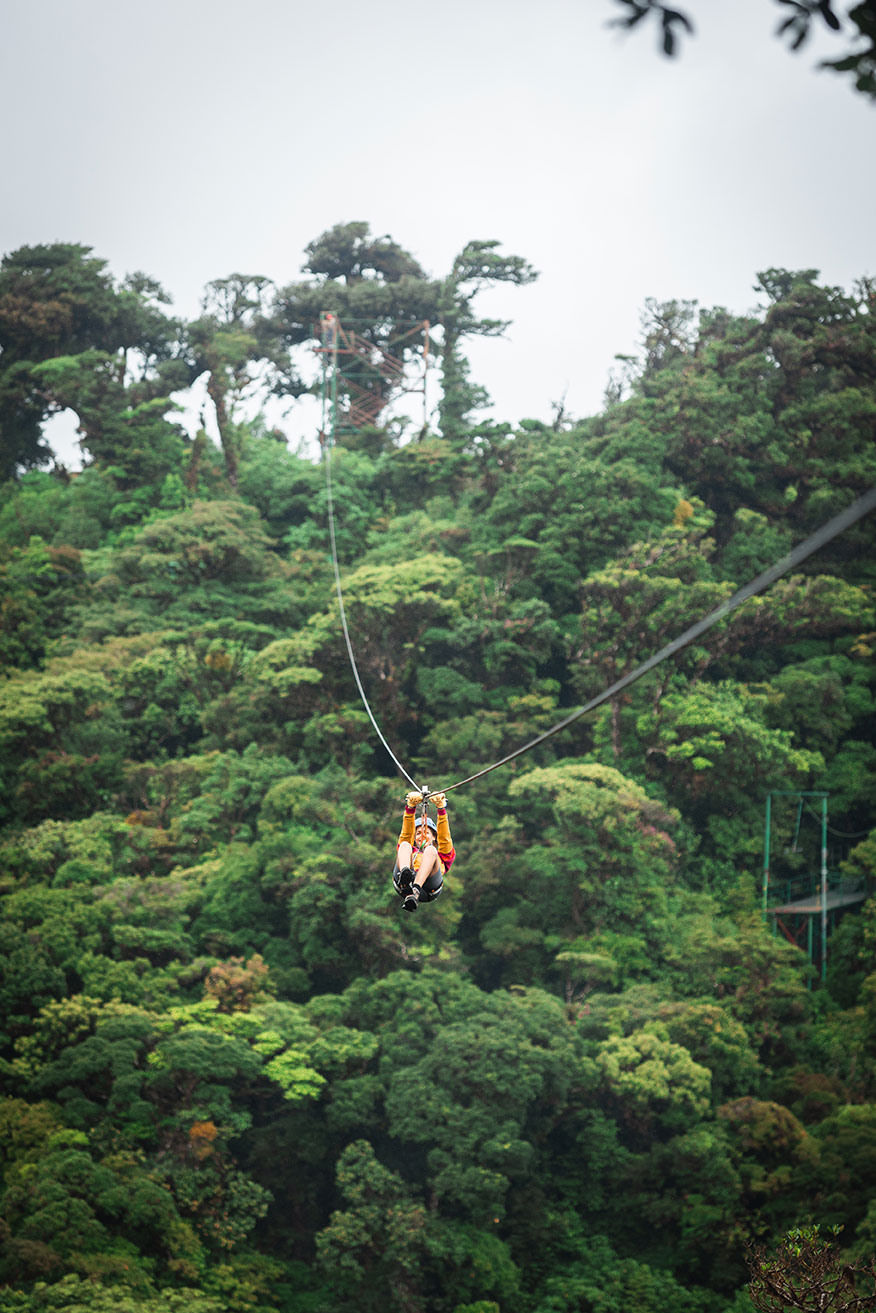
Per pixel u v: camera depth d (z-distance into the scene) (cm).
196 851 5372
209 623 6344
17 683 5816
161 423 8675
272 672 5753
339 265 10906
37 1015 4406
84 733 5838
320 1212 4362
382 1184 3922
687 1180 4203
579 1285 3925
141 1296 3306
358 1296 3903
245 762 5472
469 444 7556
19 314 8856
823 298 7594
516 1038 4156
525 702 5944
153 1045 4191
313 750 5803
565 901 5072
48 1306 3103
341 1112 4141
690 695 5691
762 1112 4144
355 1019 4519
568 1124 4447
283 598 6862
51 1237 3441
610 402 8750
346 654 5894
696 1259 3994
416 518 8006
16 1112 3944
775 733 5709
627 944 4838
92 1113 3972
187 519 6912
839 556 6956
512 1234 4128
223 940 4816
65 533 7994
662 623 5762
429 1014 4359
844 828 6153
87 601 7206
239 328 9944
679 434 7200
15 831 5434
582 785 4941
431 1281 3981
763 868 5778
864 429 7125
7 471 9175
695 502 6925
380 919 4544
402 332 10288
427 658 6234
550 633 6028
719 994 4881
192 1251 3634
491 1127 3966
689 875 5619
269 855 4944
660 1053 4297
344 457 8819
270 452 8850
